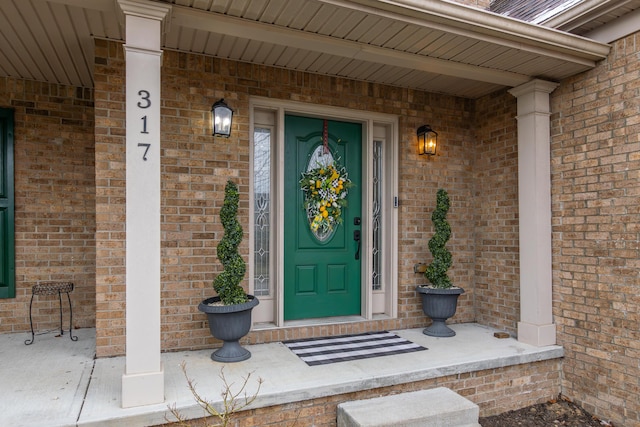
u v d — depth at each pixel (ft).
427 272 13.53
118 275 10.73
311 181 13.46
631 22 10.41
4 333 13.38
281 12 8.67
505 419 10.82
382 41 10.01
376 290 14.42
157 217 8.20
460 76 11.89
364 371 9.87
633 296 10.25
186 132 11.45
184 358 10.75
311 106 13.00
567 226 11.90
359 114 13.66
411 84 13.91
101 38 10.58
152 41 8.14
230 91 11.94
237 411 8.26
